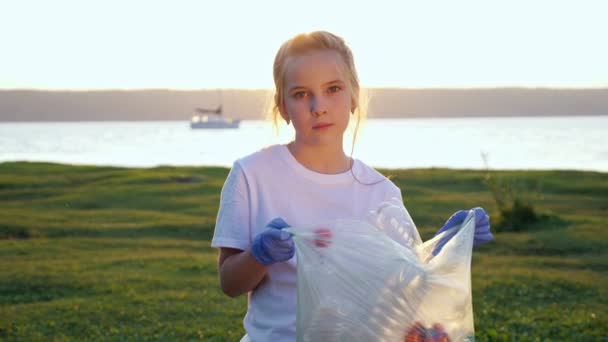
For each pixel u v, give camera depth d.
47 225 15.25
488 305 8.03
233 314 7.84
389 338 2.10
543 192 20.50
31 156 78.81
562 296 8.52
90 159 70.19
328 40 2.54
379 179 2.71
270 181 2.58
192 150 84.75
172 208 19.02
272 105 2.76
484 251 12.20
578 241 12.49
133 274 10.01
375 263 2.15
